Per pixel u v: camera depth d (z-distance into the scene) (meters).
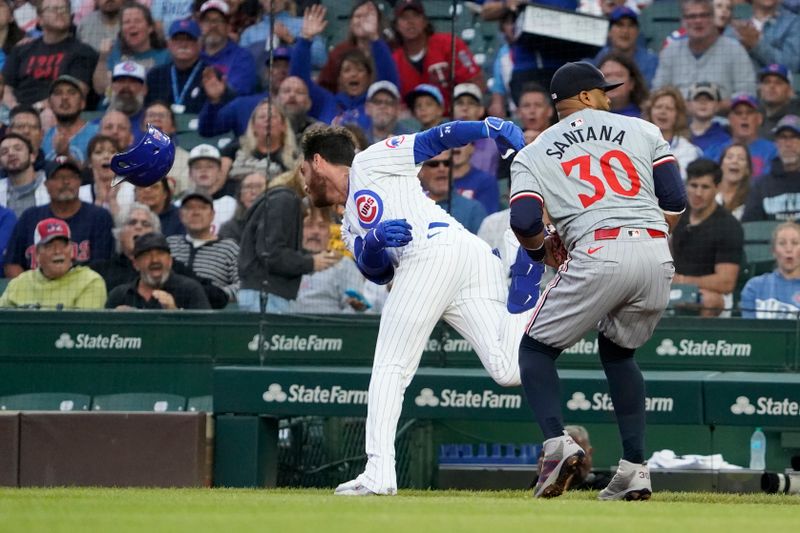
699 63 31.45
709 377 23.61
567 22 31.58
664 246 15.09
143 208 30.23
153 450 23.14
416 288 16.86
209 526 9.52
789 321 26.62
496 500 14.69
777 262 29.14
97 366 27.78
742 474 25.72
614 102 31.39
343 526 9.60
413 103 31.73
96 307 29.61
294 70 31.44
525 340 15.71
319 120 31.38
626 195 15.03
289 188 29.14
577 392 23.39
